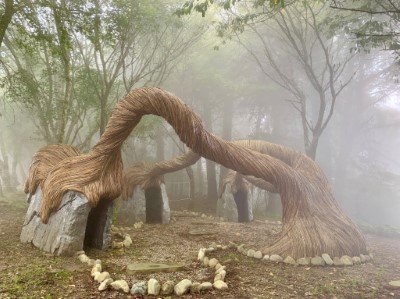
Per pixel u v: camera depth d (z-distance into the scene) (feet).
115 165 21.67
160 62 39.22
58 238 19.20
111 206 21.95
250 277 16.42
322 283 15.92
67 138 36.32
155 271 16.97
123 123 20.77
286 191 21.59
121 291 13.93
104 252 20.97
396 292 14.94
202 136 19.74
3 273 15.25
